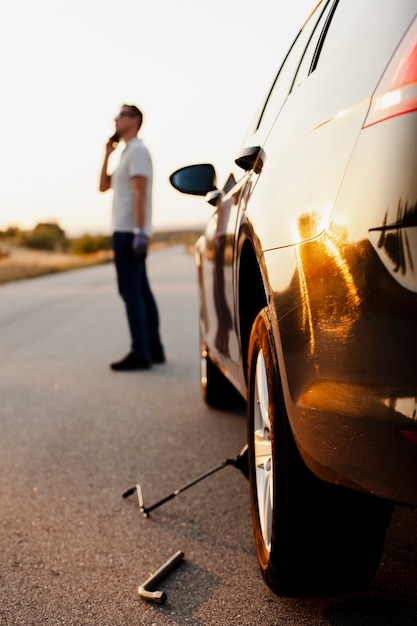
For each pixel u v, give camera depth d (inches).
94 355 304.5
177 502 129.4
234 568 101.7
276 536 82.5
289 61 114.7
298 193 76.2
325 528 80.7
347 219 64.6
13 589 98.3
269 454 92.6
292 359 73.8
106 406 208.8
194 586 96.6
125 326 401.1
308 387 71.4
